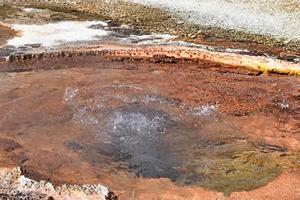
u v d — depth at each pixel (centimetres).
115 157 1081
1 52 1550
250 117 1234
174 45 1634
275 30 1770
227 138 1150
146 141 1141
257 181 991
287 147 1109
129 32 1761
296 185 973
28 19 1862
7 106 1255
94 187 952
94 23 1841
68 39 1675
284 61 1517
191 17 1891
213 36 1738
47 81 1387
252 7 1953
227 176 1011
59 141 1128
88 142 1130
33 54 1522
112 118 1221
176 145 1128
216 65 1502
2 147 1093
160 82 1395
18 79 1397
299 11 1908
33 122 1196
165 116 1236
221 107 1277
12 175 989
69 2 2058
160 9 1969
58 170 1026
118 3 2039
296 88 1379
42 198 925
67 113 1235
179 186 982
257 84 1400
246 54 1567
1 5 2014
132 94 1326
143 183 993
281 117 1234
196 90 1355
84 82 1383
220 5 1980
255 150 1101
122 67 1484
